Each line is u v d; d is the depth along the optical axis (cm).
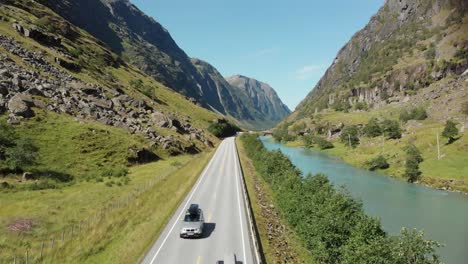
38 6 19312
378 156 10631
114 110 9756
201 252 2548
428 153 10325
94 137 7244
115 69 19000
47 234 3197
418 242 2369
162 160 7900
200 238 2852
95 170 6131
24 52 10294
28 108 7019
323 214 3080
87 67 14012
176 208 3766
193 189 4831
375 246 2384
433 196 6756
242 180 5269
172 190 4731
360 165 10962
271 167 5928
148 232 2977
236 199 4266
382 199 6438
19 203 4069
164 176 5828
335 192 3766
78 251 2633
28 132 6400
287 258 2783
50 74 9838
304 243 3209
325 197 3472
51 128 6912
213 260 2408
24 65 9281
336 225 2923
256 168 7388
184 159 8256
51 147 6294
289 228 3694
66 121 7450
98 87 11394
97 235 2970
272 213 4097
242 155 10000
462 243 4103
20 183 4834
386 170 9762
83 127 7462
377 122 18975
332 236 2864
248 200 4175
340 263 2733
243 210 3766
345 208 3178
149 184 5259
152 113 11844
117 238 2903
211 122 19425
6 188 4562
